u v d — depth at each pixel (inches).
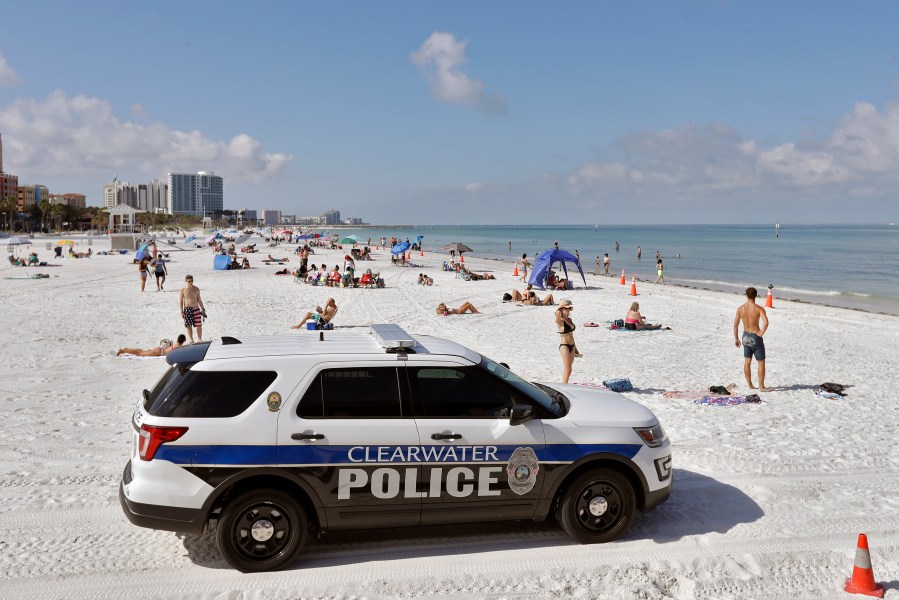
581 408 220.8
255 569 189.6
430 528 220.7
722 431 353.7
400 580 185.8
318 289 1254.3
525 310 993.5
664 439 221.9
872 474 284.4
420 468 196.4
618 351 642.2
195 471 186.1
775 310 1033.5
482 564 195.8
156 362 528.1
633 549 206.7
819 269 2110.0
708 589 184.7
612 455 208.1
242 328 738.2
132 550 204.7
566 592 181.8
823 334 789.2
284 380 195.6
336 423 193.6
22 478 267.1
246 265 1845.5
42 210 6392.7
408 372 202.7
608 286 1446.9
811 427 364.8
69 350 576.4
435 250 3705.7
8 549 204.1
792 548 208.5
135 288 1195.9
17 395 412.2
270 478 191.9
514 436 202.1
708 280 1697.8
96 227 6820.9
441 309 926.4
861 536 185.3
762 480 274.2
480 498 200.7
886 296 1333.7
